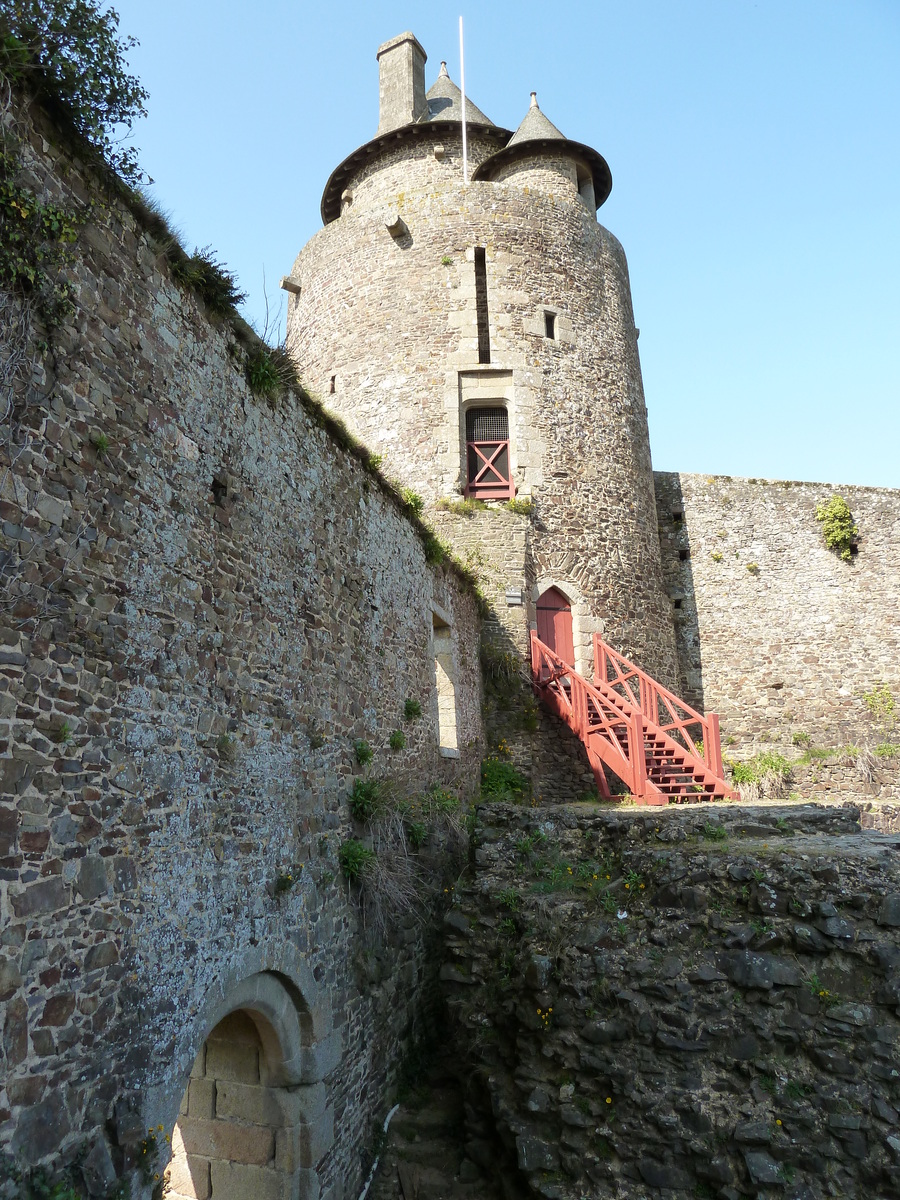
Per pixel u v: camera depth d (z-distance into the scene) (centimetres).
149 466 424
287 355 604
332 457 688
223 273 504
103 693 372
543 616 1400
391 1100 663
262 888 499
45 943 324
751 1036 543
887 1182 479
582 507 1455
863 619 1797
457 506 1363
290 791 550
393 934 700
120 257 417
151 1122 370
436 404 1458
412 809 768
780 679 1791
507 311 1489
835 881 585
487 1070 627
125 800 380
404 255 1543
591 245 1602
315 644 615
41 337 354
